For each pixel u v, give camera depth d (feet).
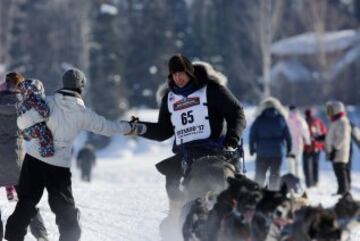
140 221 131.34
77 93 97.04
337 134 191.83
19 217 95.86
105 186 200.13
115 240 113.39
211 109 96.84
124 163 450.30
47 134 94.79
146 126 101.45
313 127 222.89
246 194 78.59
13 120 110.22
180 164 99.76
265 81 603.67
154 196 170.30
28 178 96.02
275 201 76.59
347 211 84.33
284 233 76.33
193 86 97.30
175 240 101.65
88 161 307.99
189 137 97.50
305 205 79.10
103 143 603.67
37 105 94.32
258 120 181.27
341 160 191.52
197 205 86.99
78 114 95.96
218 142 97.50
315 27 654.94
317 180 222.48
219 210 82.64
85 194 171.73
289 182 140.87
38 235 105.60
